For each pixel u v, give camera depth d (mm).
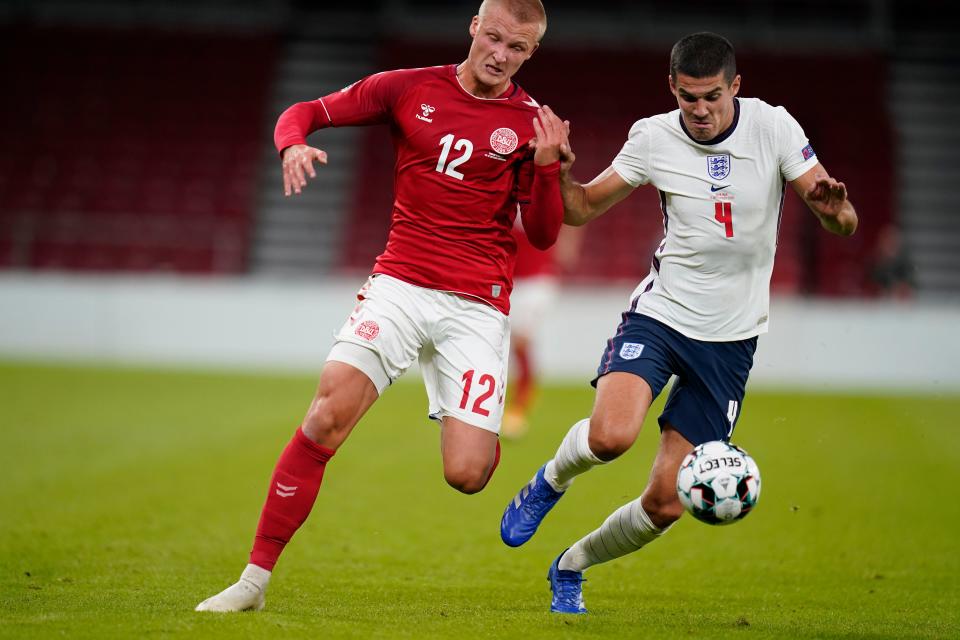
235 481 33062
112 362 70688
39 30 98812
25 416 46625
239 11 103000
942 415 54000
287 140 17719
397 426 47062
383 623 16578
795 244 81750
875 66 95875
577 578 18516
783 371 68938
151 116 94062
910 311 68188
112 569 21438
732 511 15984
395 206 19062
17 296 73438
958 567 23641
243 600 17156
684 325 18109
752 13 99625
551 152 17828
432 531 26875
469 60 18656
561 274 81188
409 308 18234
